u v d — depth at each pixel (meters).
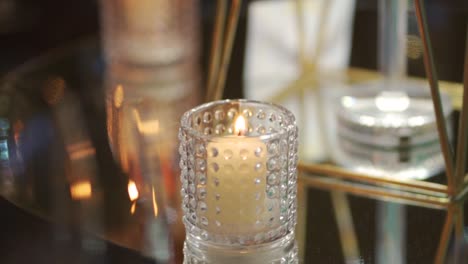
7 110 1.03
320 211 0.83
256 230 0.73
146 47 1.14
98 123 1.00
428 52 0.81
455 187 0.84
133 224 0.81
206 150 0.72
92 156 0.93
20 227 1.19
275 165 0.72
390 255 0.76
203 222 0.74
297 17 1.17
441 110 0.82
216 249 0.74
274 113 0.79
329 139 0.97
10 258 1.16
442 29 1.21
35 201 0.85
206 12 1.52
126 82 1.10
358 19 1.27
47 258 1.07
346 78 1.14
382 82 1.11
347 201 0.85
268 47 1.18
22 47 2.02
